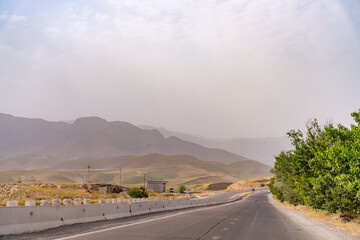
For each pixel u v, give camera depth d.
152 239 12.48
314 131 32.06
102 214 20.20
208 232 15.02
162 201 32.47
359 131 18.77
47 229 14.50
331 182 23.78
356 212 21.81
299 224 21.11
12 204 13.36
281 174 47.06
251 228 17.42
